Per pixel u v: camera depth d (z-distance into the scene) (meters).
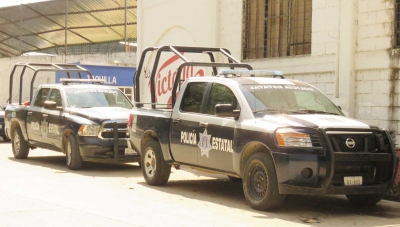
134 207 8.24
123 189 9.95
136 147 10.84
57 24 34.91
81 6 31.42
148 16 18.84
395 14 11.05
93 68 24.88
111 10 31.53
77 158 12.47
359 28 11.68
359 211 8.35
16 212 7.68
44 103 13.48
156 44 18.45
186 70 16.86
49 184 10.30
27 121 14.31
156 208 8.21
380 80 11.25
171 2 17.58
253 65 14.26
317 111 8.79
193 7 16.48
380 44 11.27
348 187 7.66
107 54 30.27
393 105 11.00
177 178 11.67
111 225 7.00
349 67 11.70
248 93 8.75
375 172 7.89
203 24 16.02
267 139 7.84
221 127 8.77
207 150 9.02
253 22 14.52
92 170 12.70
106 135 12.23
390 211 8.38
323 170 7.52
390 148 7.97
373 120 11.38
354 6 11.70
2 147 18.64
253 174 8.21
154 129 10.23
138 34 19.28
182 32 17.09
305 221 7.46
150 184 10.47
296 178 7.55
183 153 9.59
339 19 11.95
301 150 7.54
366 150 7.83
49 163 13.97
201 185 10.68
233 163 8.51
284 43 13.66
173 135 9.78
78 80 14.37
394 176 7.98
